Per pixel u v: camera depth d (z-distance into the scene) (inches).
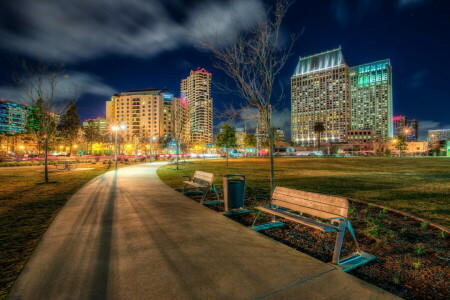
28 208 292.8
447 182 532.1
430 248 176.1
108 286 121.9
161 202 321.4
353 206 305.4
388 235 201.3
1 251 167.6
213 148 5226.4
